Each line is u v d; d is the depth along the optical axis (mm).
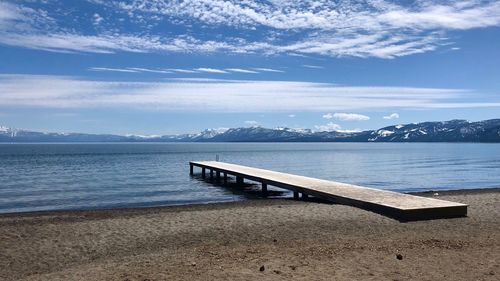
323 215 15930
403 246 10820
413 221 14742
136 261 9992
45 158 89000
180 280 8109
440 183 37000
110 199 27047
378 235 12875
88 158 89000
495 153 111062
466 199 20156
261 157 93750
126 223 14922
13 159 84062
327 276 8281
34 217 17703
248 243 12227
